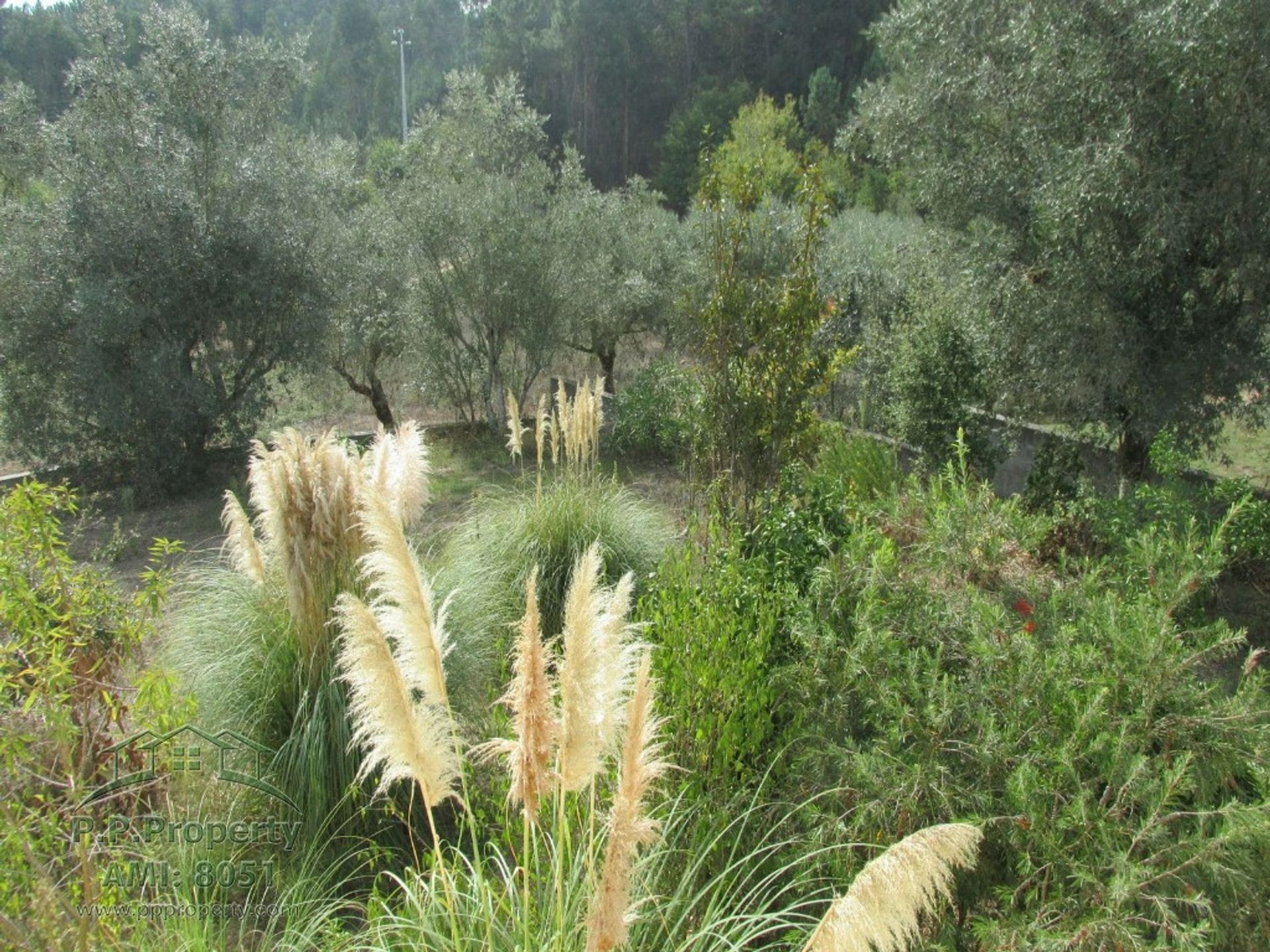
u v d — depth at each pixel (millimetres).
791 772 3830
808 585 5391
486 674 4949
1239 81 7773
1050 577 5445
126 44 12227
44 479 11641
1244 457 12414
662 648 4227
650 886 3203
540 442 7211
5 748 2992
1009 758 3365
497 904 3168
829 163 26141
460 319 14188
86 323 10648
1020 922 2959
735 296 6660
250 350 12719
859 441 9273
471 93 16922
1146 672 3484
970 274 10352
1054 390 9523
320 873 4129
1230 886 2889
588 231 14719
